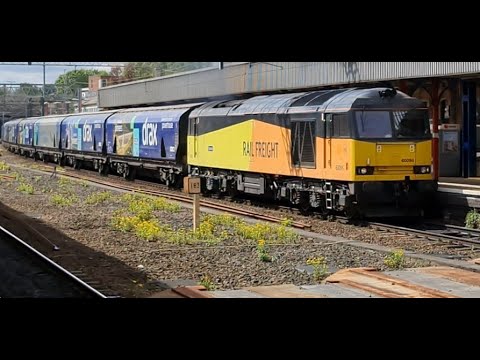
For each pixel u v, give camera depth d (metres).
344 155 18.94
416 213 19.81
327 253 14.23
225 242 15.99
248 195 26.66
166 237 16.55
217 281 11.79
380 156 18.86
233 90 36.34
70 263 13.42
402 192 19.25
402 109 19.22
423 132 19.44
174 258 13.92
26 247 14.62
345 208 19.17
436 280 11.16
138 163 35.31
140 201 24.50
